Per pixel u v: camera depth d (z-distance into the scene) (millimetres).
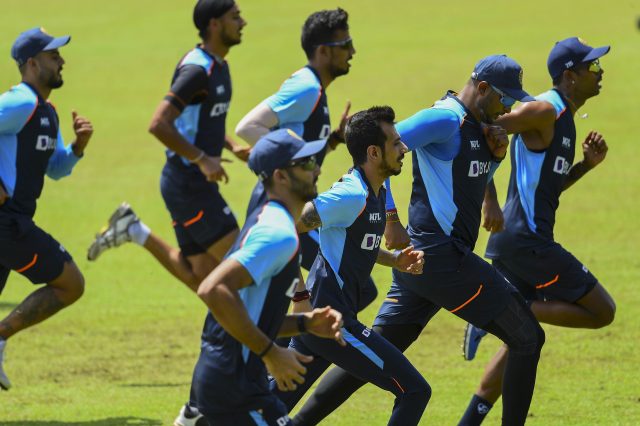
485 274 27078
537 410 31406
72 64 113438
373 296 31656
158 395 33344
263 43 119250
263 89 98750
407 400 24281
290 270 20609
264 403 20859
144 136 87125
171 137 34406
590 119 86375
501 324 27078
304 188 20688
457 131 27312
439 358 37781
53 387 34188
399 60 107812
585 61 30938
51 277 31000
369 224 24641
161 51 118438
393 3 143375
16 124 30547
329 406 26703
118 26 133750
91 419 30766
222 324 19906
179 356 38156
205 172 34688
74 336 40750
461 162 27359
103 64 113062
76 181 73250
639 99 91812
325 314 20922
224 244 36594
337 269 24625
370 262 24953
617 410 31328
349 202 24156
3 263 31062
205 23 35594
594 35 116438
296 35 122625
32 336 40719
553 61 31406
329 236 24688
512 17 129625
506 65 27500
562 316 30719
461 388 34094
